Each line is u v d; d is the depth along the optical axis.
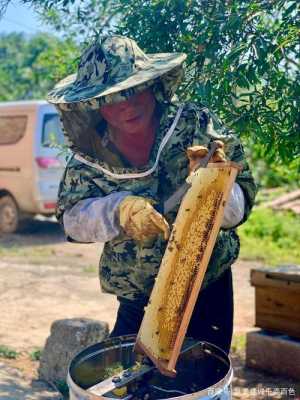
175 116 2.45
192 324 2.75
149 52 3.50
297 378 4.20
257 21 3.26
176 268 2.01
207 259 1.96
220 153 2.02
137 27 3.49
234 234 2.69
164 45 3.46
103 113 2.39
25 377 4.22
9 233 10.92
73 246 9.91
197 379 2.38
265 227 10.87
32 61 19.56
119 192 2.34
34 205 10.48
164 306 2.04
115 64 2.29
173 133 2.43
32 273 7.77
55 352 4.13
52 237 10.71
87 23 4.07
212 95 3.23
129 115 2.34
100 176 2.45
